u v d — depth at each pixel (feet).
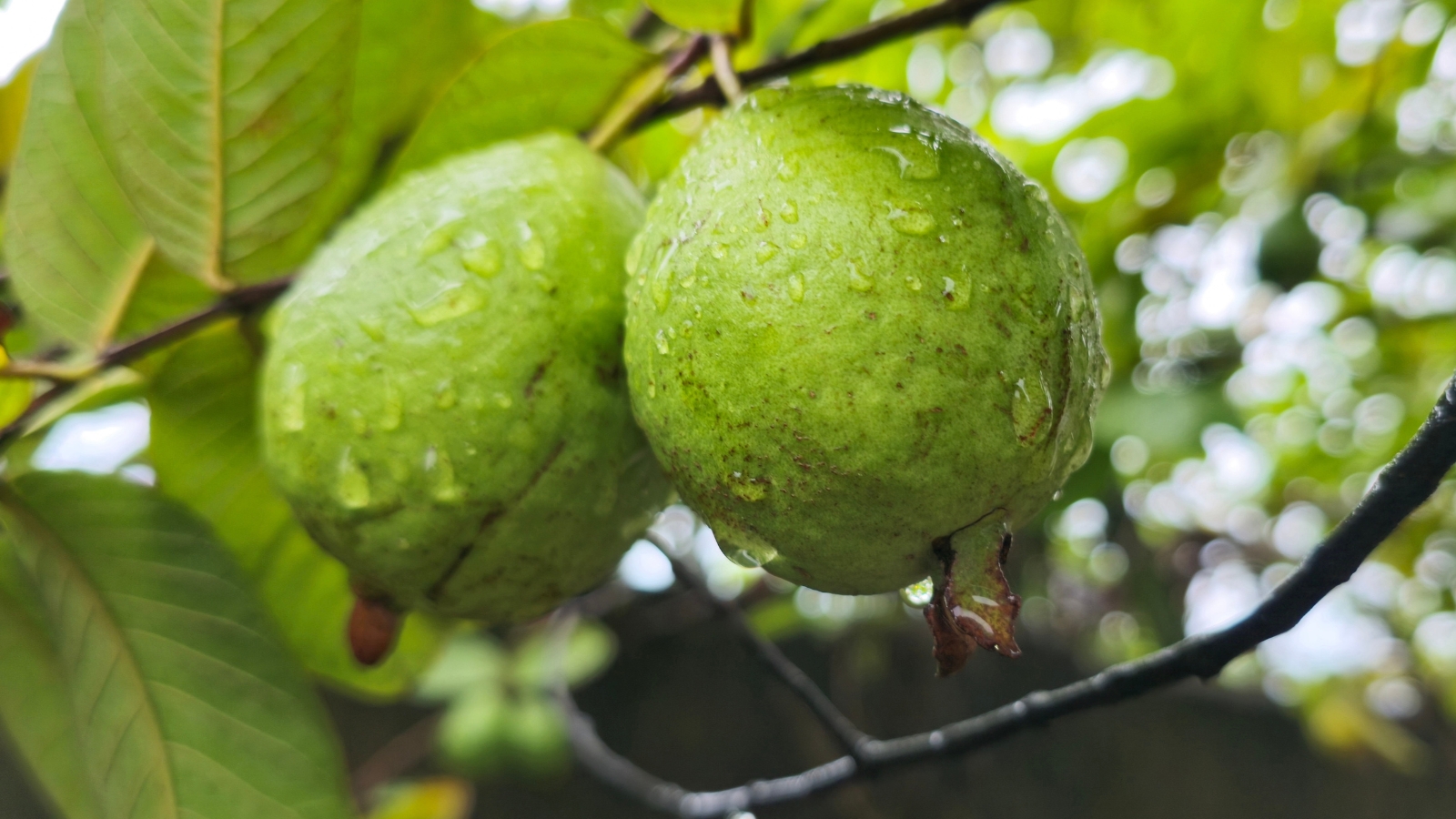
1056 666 3.24
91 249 0.95
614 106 0.95
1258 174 1.59
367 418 0.77
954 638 0.71
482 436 0.77
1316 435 2.07
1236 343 1.66
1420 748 3.65
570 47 0.92
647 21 1.20
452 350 0.77
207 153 0.87
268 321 0.95
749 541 0.73
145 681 0.94
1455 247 1.59
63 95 0.89
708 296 0.70
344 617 1.10
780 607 2.05
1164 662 0.75
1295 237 1.51
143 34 0.82
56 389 0.91
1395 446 1.81
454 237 0.79
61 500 0.94
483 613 0.84
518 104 0.94
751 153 0.72
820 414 0.68
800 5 1.22
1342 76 1.47
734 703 3.59
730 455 0.71
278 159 0.88
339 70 0.86
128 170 0.86
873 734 3.21
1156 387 1.43
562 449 0.79
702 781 3.52
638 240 0.77
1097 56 1.66
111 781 0.92
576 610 1.80
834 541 0.71
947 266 0.69
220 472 1.03
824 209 0.69
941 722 3.19
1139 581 2.17
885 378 0.68
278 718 0.96
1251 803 3.84
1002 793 3.59
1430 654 2.92
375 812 2.14
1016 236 0.70
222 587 0.97
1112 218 1.54
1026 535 2.14
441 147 0.95
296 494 0.80
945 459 0.69
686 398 0.71
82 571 0.95
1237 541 2.31
